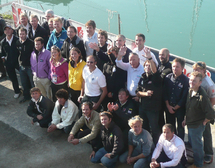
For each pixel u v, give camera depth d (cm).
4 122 512
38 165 408
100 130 412
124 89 419
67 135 474
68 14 1314
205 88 371
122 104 424
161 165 357
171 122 413
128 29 1573
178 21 1662
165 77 396
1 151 439
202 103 339
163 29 1580
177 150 351
